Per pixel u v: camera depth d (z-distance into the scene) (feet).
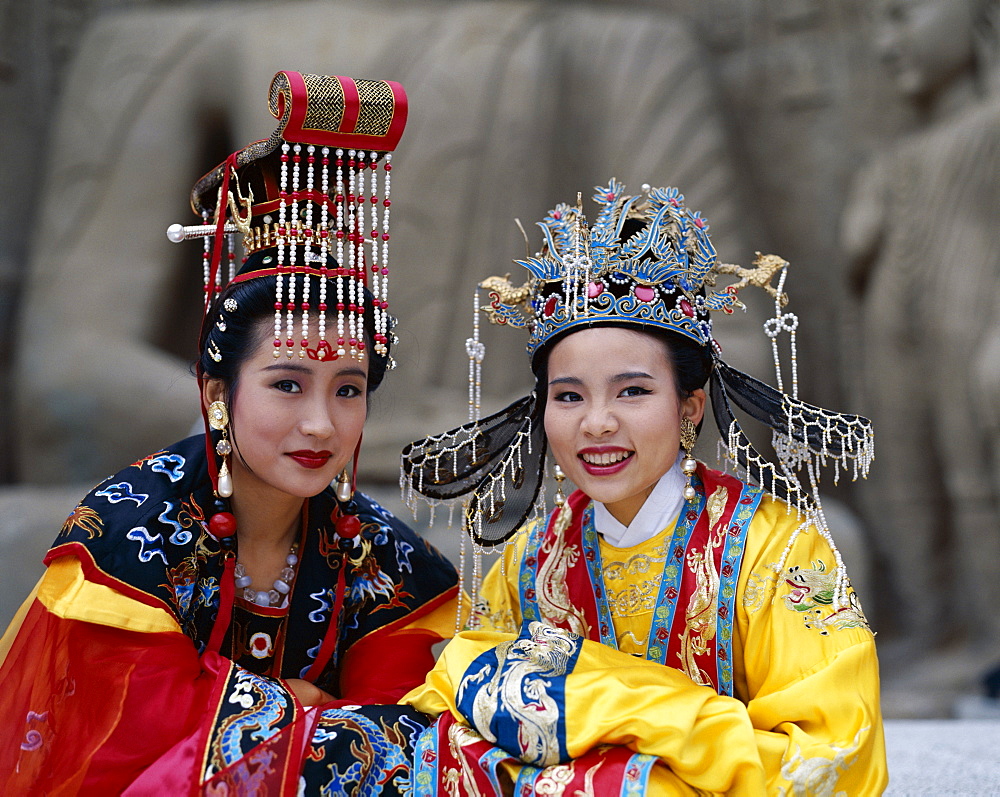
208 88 65.98
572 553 20.31
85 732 17.46
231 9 68.03
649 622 19.24
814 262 72.23
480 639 19.16
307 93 17.81
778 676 17.71
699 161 66.54
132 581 17.83
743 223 66.23
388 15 66.03
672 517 19.54
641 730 16.11
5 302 67.41
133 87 66.28
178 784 16.39
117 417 61.57
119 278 64.23
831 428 19.12
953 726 32.78
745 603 18.37
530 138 63.82
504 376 61.77
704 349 19.61
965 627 65.41
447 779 17.01
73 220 65.41
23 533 54.08
